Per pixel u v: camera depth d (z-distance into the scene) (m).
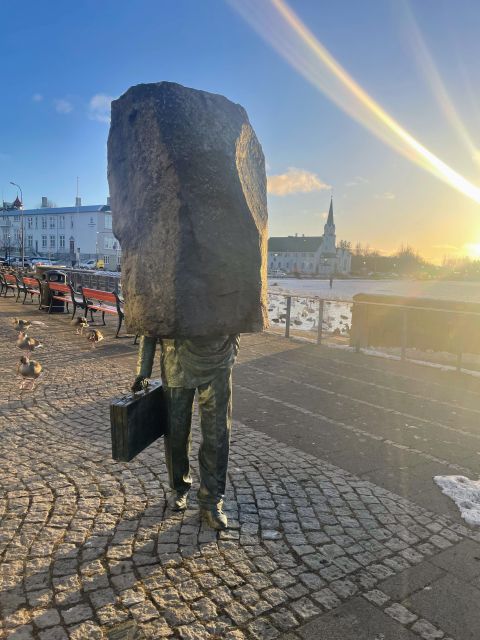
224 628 2.51
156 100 2.90
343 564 3.08
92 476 4.14
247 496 3.92
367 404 6.56
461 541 3.38
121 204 3.11
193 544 3.22
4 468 4.25
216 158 2.94
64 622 2.51
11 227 100.06
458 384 7.68
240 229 3.03
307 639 2.46
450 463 4.71
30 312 15.40
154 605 2.66
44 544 3.16
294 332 13.03
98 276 18.89
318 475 4.35
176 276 2.87
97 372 7.84
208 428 3.39
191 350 3.25
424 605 2.73
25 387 6.82
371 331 10.23
